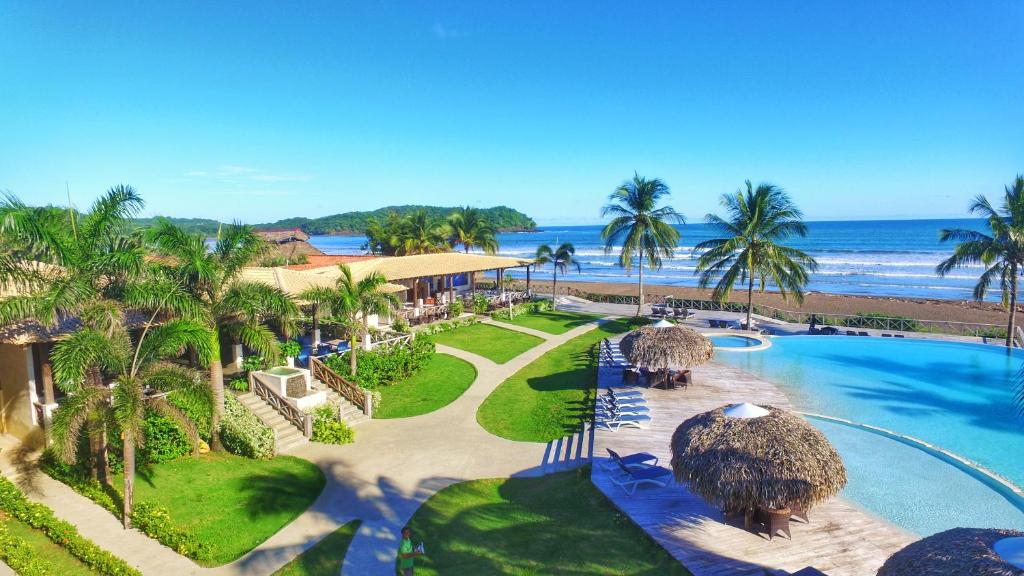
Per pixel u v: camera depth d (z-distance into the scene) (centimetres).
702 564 966
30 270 1280
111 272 1298
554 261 4675
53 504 1285
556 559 1027
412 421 1912
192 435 1353
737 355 2719
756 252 3309
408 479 1465
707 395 2031
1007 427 1711
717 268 3475
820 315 3719
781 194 3241
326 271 3350
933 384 2197
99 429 1208
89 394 1182
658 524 1110
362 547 1135
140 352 1243
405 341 2695
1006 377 2284
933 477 1369
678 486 1278
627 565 992
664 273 8631
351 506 1315
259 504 1315
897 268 8294
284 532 1197
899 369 2441
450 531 1184
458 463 1567
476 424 1881
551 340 3200
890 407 1909
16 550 1034
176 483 1412
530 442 1723
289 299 1653
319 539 1170
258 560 1091
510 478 1477
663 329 2070
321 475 1487
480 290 5069
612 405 1806
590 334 3362
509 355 2845
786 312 3834
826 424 1747
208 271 1468
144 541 1146
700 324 3628
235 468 1516
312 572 1052
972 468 1400
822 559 980
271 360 1641
